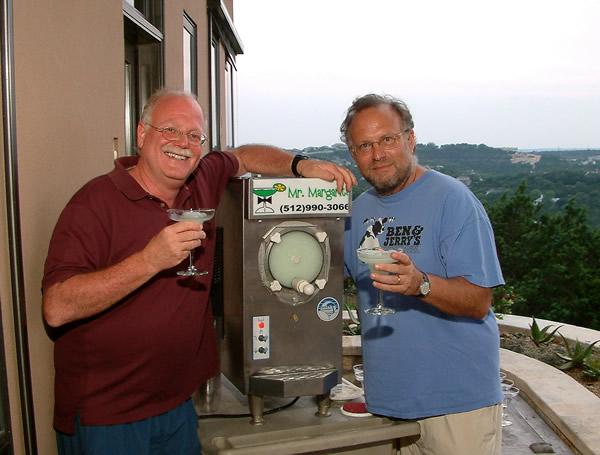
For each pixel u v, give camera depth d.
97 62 3.11
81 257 2.14
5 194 2.08
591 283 16.80
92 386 2.24
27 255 2.24
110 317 2.21
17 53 2.18
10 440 2.07
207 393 2.76
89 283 2.00
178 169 2.30
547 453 3.86
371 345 2.60
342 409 2.58
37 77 2.35
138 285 2.02
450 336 2.48
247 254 2.35
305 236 2.38
